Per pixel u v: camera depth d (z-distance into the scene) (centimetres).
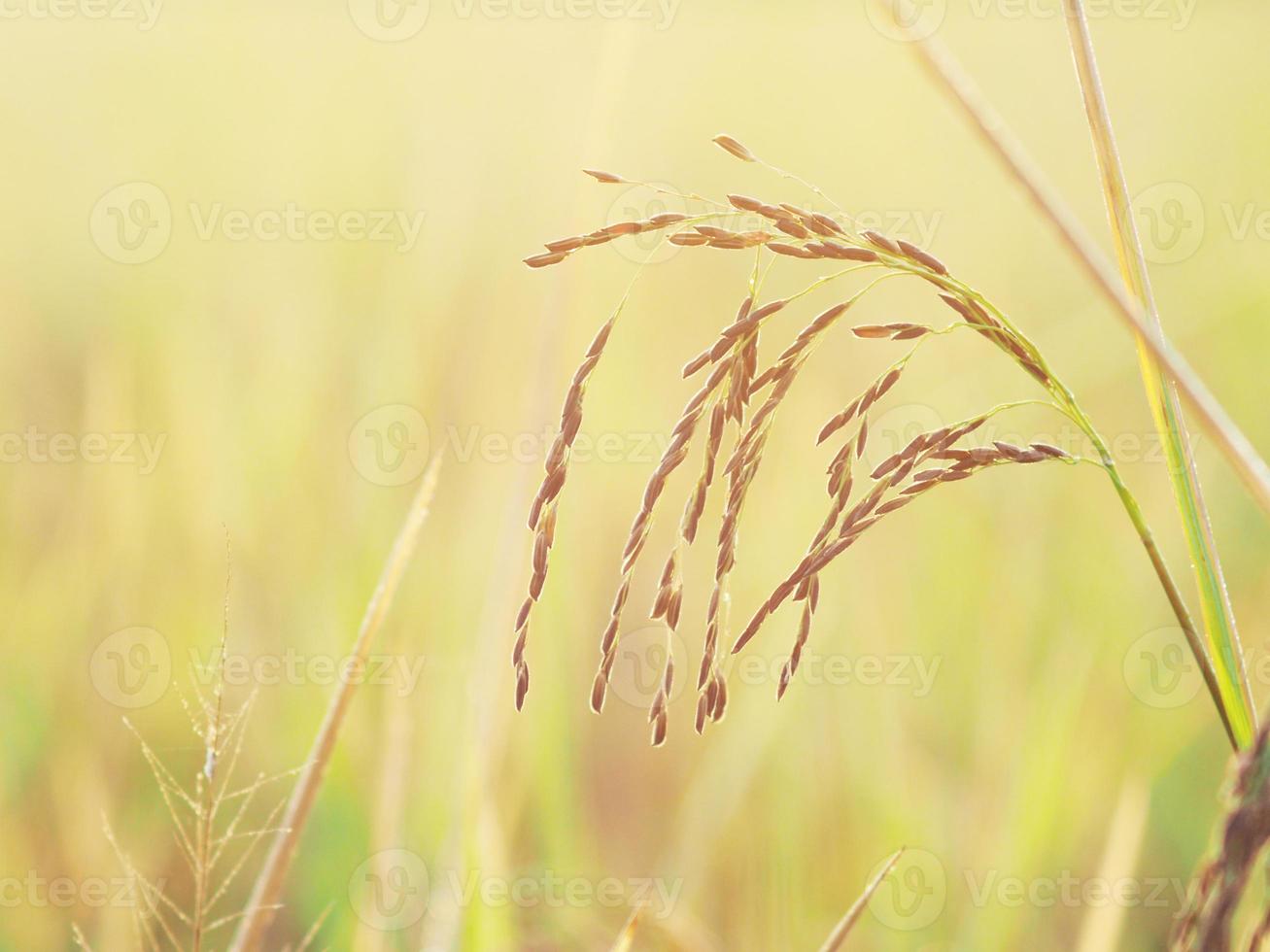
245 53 260
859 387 232
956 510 214
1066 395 109
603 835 179
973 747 184
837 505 108
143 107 260
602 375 221
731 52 283
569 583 194
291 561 201
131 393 215
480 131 242
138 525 204
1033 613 197
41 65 266
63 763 171
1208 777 181
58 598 196
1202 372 255
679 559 108
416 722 170
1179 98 320
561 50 256
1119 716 184
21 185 253
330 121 251
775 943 158
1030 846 152
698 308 237
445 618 184
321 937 157
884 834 166
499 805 158
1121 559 207
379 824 145
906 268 108
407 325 221
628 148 268
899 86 294
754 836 168
